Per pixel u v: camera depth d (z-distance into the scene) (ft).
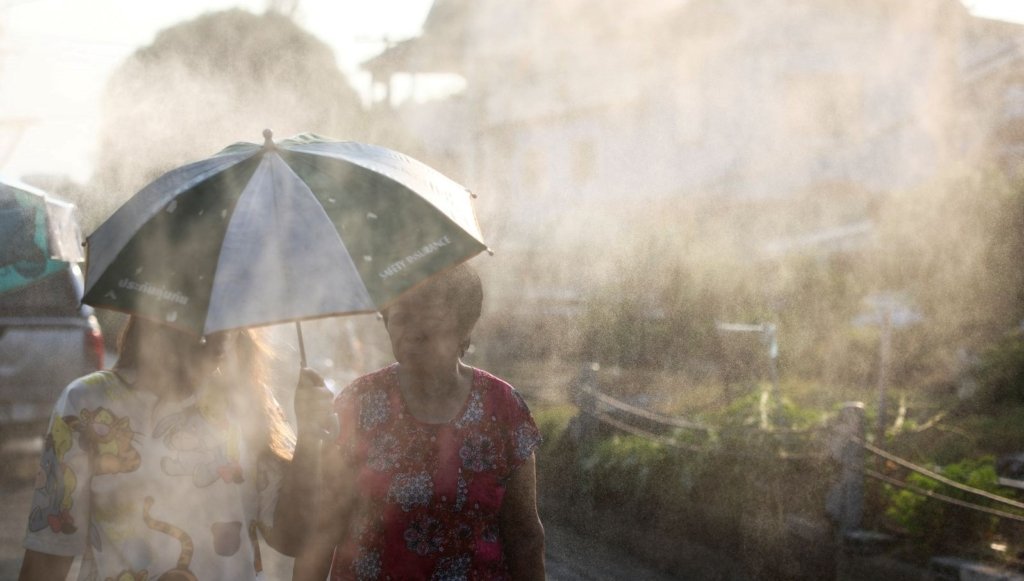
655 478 24.14
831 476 20.71
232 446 7.79
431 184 7.93
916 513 20.13
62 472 7.29
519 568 9.21
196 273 6.86
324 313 6.81
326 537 8.80
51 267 18.08
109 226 7.26
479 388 8.95
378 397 8.87
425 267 7.18
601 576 21.89
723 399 32.19
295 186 7.21
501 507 9.15
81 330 27.17
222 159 7.39
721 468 22.45
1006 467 26.99
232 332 7.83
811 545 20.54
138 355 7.58
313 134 8.13
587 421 27.89
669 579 22.03
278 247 6.95
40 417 26.63
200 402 7.69
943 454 26.89
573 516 26.66
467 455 8.75
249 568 7.78
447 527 8.66
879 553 19.75
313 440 7.89
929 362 37.96
